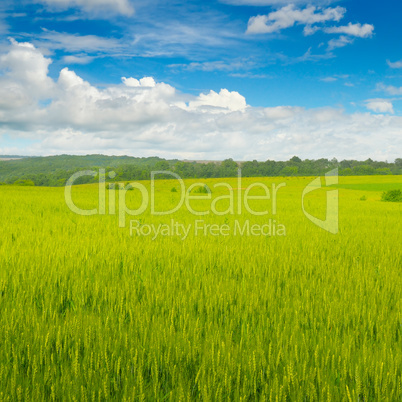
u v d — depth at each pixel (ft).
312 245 29.04
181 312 13.60
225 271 20.49
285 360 10.07
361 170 538.88
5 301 14.08
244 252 25.16
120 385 9.07
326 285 17.60
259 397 8.80
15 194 109.29
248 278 18.75
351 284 17.84
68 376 8.97
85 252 22.84
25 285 16.17
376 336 12.25
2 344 10.50
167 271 19.85
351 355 10.64
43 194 114.01
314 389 8.77
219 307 14.21
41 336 10.79
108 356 10.16
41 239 27.94
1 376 8.84
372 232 38.88
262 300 15.24
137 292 16.24
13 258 20.94
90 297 15.42
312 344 11.30
